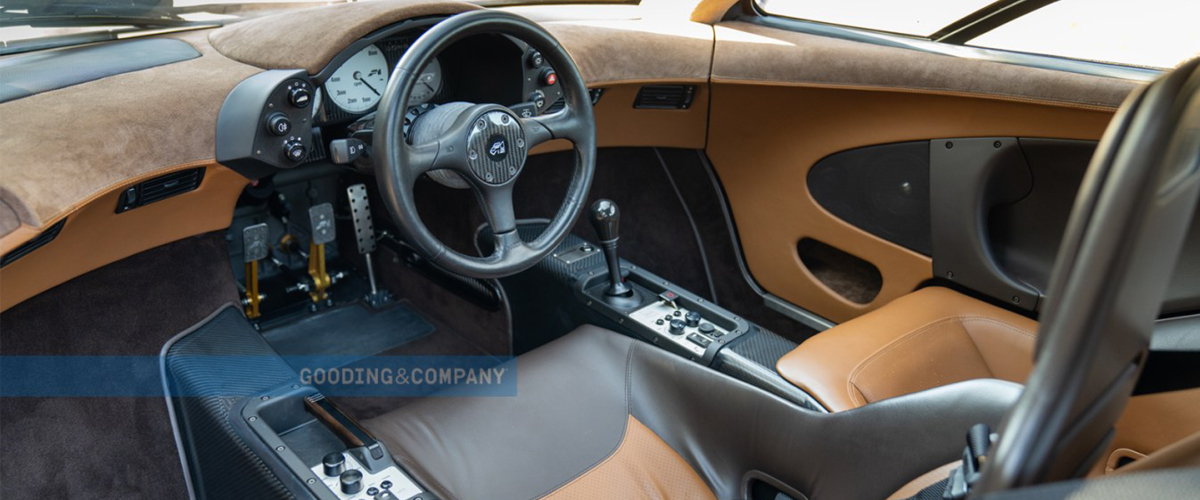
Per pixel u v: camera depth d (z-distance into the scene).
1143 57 1.44
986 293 1.66
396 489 1.01
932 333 1.45
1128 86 1.38
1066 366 0.40
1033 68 1.50
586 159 1.45
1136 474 0.40
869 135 1.76
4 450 1.38
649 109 1.99
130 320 1.52
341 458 1.04
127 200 1.31
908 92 1.63
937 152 1.66
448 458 1.16
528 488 1.14
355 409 1.91
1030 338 1.48
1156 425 1.26
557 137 1.41
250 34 1.50
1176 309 1.30
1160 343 1.06
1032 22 1.53
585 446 1.21
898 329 1.45
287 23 1.46
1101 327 0.40
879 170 1.77
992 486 0.41
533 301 1.86
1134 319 0.44
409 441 1.18
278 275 2.23
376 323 2.22
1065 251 0.45
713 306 1.55
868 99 1.73
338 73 1.51
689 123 2.03
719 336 1.43
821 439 1.13
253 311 2.09
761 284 2.12
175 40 1.62
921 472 1.03
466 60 1.66
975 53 1.60
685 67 1.85
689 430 1.26
